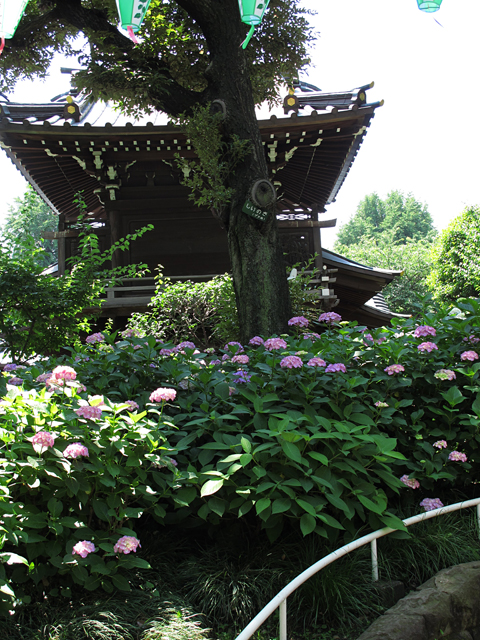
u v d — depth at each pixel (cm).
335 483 248
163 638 201
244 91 598
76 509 232
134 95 662
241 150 564
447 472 295
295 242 1101
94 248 757
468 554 268
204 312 811
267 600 230
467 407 325
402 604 227
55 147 988
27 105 1071
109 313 991
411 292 3381
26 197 694
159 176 1090
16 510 207
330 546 253
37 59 743
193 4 587
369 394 309
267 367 312
